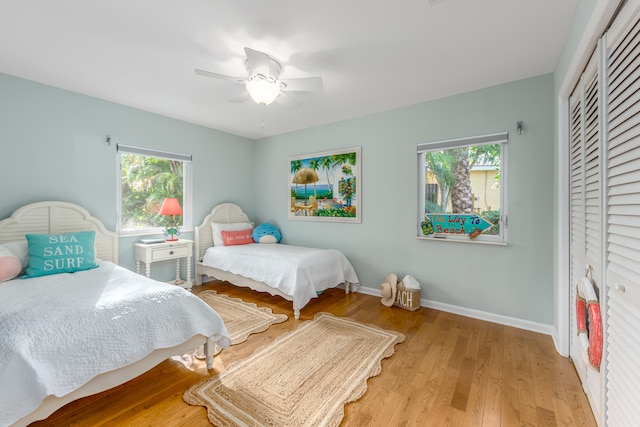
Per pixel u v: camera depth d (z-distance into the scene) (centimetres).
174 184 384
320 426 145
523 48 207
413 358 211
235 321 275
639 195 100
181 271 387
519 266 265
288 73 245
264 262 320
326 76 252
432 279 315
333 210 391
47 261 227
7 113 253
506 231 272
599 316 133
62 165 284
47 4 162
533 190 257
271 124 401
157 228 361
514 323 268
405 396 169
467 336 247
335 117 369
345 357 211
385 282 330
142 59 224
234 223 438
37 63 231
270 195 464
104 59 224
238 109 339
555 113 238
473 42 200
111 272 232
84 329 145
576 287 183
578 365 188
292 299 291
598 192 144
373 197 355
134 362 159
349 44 203
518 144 262
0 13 169
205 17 173
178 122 378
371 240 359
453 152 303
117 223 325
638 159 100
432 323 274
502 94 269
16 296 171
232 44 202
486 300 283
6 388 119
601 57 129
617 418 116
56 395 129
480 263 286
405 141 328
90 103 301
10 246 232
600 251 133
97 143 306
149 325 166
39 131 270
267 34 191
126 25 181
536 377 187
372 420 150
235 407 159
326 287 323
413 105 321
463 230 298
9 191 255
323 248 404
